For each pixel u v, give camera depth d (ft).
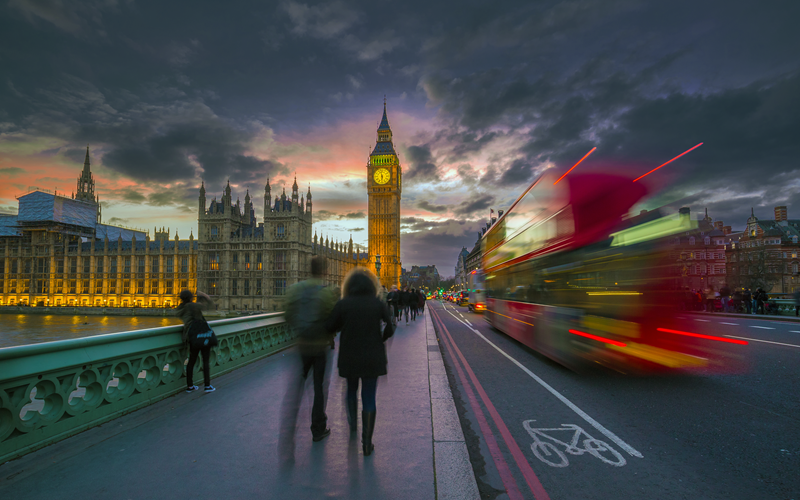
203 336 23.45
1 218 451.94
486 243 73.92
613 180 27.53
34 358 15.24
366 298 15.34
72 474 13.15
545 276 33.45
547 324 32.83
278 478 12.80
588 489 13.26
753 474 14.17
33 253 420.77
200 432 17.04
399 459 14.20
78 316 363.15
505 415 21.44
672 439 17.53
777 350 39.47
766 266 199.82
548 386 27.84
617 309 26.78
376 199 435.53
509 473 14.51
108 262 386.32
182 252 360.48
